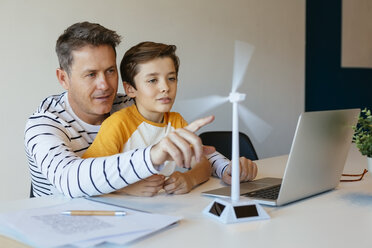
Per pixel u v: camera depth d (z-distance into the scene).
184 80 3.06
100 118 1.39
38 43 2.31
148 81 1.24
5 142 2.24
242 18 3.48
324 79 4.38
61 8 2.37
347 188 1.13
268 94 3.80
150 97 1.25
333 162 1.04
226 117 3.41
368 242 0.70
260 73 3.70
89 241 0.66
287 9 3.92
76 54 1.20
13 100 2.24
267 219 0.83
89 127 1.35
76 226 0.72
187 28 3.05
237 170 0.83
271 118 3.86
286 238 0.72
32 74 2.30
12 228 0.72
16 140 2.29
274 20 3.79
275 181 1.19
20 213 0.80
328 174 1.04
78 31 1.21
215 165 1.31
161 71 1.24
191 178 1.13
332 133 0.98
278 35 3.85
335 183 1.10
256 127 3.70
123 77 1.33
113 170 0.92
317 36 4.28
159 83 1.24
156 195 1.04
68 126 1.25
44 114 1.21
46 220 0.75
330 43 4.39
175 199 1.00
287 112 4.04
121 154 0.94
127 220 0.77
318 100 4.37
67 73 1.25
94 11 2.50
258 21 3.63
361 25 4.60
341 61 4.49
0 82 2.19
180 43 3.01
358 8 4.53
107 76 1.26
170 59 1.25
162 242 0.69
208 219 0.83
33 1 2.27
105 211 0.81
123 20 2.64
